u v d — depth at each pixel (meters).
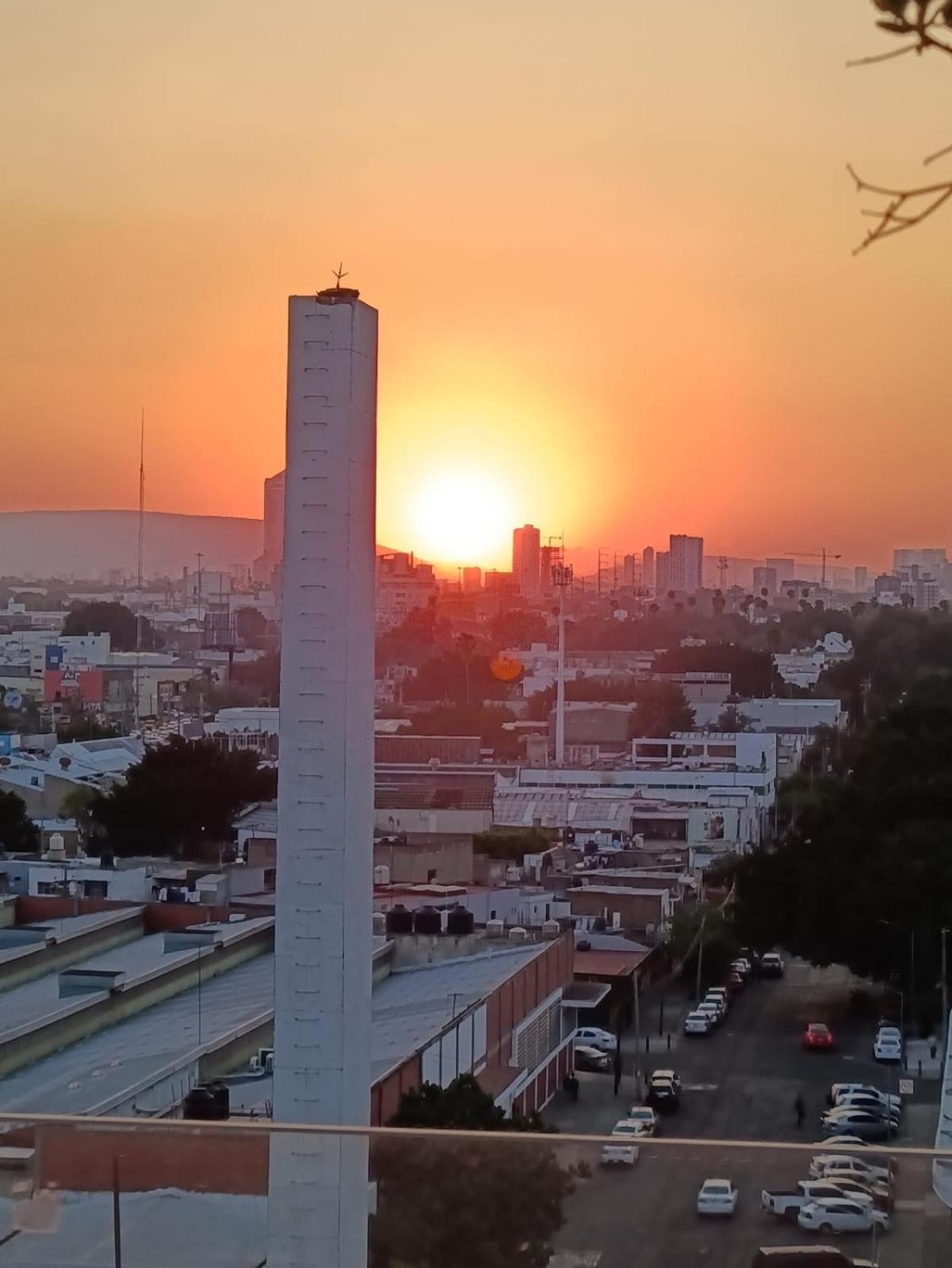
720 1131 34.47
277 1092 15.59
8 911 38.72
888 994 47.56
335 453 15.76
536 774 77.12
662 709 117.00
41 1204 7.09
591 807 69.50
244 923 36.56
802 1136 33.91
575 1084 37.12
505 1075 31.38
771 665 146.00
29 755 84.62
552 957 37.94
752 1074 39.50
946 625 152.38
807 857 48.72
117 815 63.16
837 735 99.00
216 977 33.34
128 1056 25.52
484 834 61.16
